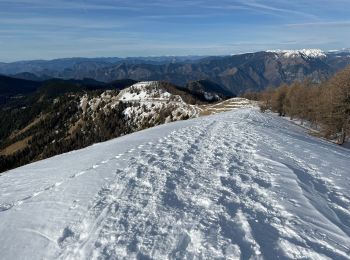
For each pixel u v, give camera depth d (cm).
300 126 6819
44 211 1078
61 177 1555
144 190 1148
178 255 720
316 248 734
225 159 1591
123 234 831
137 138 2772
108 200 1080
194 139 2277
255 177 1273
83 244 809
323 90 5966
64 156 2612
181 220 888
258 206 974
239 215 905
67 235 878
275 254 708
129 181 1262
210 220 880
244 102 14525
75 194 1195
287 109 8431
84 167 1686
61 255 779
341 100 4522
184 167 1441
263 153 1731
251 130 2812
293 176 1291
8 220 1051
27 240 884
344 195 1116
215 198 1038
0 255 824
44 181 1573
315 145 2352
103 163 1669
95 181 1320
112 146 2452
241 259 689
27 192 1409
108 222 909
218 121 3881
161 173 1348
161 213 941
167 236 808
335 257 696
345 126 4525
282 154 1738
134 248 762
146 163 1548
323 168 1476
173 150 1870
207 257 705
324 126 5103
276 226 841
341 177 1341
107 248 772
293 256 702
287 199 1032
